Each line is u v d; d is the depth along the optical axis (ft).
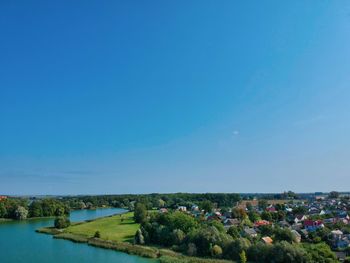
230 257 339.57
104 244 402.31
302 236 443.32
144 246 398.42
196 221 466.29
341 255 350.43
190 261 325.83
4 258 341.82
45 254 360.48
